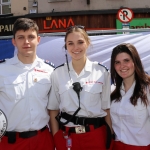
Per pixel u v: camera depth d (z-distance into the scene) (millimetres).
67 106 2656
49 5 8836
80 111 2633
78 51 2650
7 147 2549
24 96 2568
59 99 2824
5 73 2627
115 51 2607
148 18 8516
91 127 2637
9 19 9023
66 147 2658
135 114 2502
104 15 8523
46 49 3918
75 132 2627
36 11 8914
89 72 2740
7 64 2686
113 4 8602
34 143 2576
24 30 2590
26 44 2604
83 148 2629
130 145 2541
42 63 2816
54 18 8719
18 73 2650
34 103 2607
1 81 2588
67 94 2662
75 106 2643
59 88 2717
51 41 3912
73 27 2699
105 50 3824
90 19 8586
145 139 2531
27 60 2693
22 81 2609
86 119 2633
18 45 2631
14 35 2662
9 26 9070
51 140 2762
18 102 2547
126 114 2543
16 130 2572
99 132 2662
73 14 8555
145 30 3836
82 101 2617
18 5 9078
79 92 2631
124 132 2576
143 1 8547
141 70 2549
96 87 2676
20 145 2555
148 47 3766
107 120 2814
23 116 2553
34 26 2652
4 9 9531
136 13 8516
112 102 2684
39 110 2633
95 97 2674
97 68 2791
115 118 2652
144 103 2475
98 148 2635
